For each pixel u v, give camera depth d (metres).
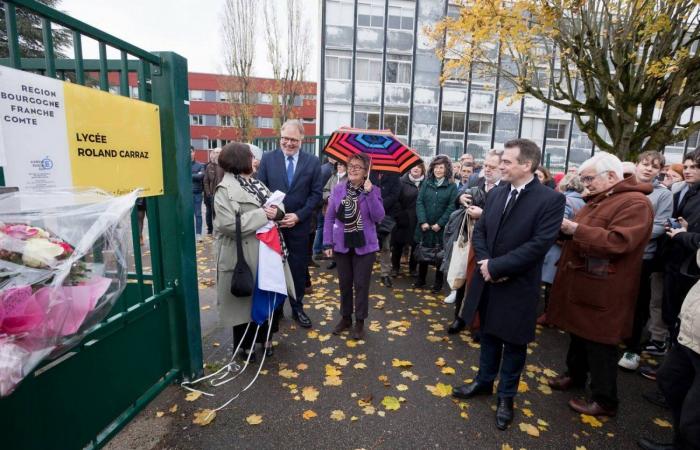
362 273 3.50
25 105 1.44
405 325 3.92
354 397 2.68
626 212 2.35
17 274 1.14
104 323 1.90
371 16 18.36
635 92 6.28
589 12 6.25
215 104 45.12
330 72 18.62
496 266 2.27
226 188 2.75
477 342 3.61
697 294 1.80
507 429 2.40
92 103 1.77
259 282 2.80
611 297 2.39
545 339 3.73
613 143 6.89
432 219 4.84
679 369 2.09
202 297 4.57
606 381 2.48
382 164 4.18
